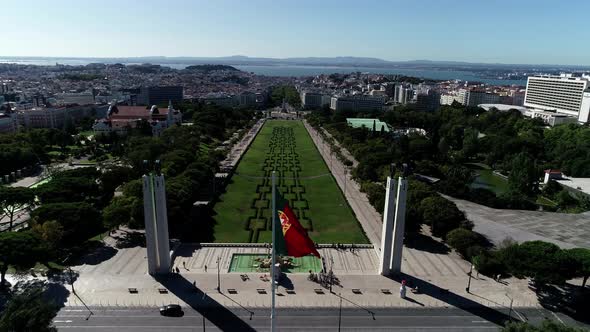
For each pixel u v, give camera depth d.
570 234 189.88
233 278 144.25
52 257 142.12
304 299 132.12
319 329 117.38
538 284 144.62
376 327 119.00
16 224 196.38
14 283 137.88
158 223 142.00
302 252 90.50
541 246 139.75
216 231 192.62
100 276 143.88
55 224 155.12
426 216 185.50
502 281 147.25
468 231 168.25
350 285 141.75
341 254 168.00
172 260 157.75
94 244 171.38
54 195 188.88
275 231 91.56
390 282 144.62
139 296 131.75
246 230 194.88
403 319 123.12
